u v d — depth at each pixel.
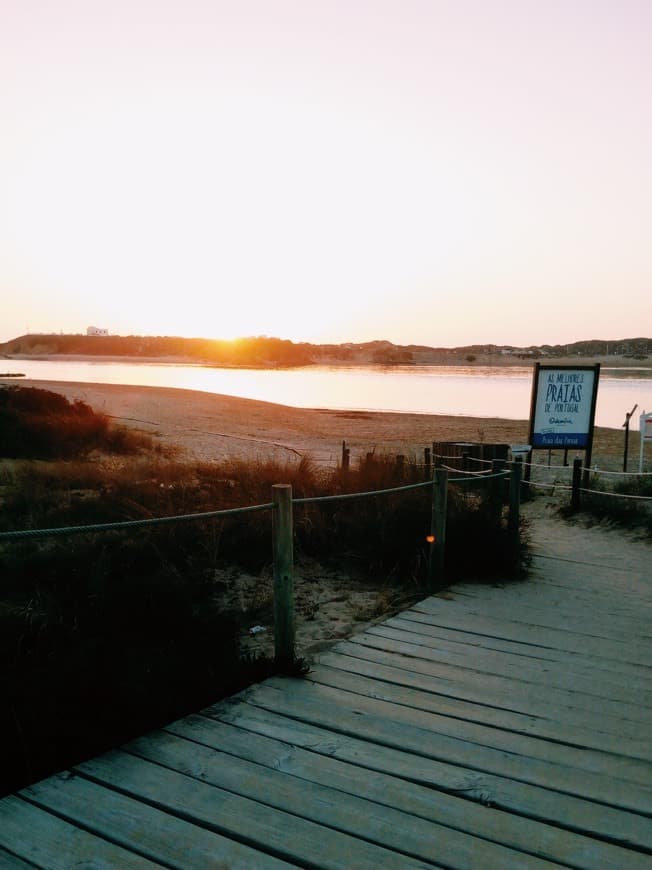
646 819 2.78
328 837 2.64
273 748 3.33
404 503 7.66
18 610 4.94
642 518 9.97
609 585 6.69
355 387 78.56
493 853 2.56
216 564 7.10
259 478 10.16
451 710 3.78
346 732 3.50
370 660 4.56
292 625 4.37
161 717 3.59
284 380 96.75
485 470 12.45
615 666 4.51
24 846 2.58
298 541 7.67
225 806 2.84
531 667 4.46
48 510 8.89
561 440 13.71
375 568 7.13
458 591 6.37
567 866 2.50
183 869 2.46
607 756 3.30
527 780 3.07
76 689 3.56
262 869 2.47
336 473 10.67
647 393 64.44
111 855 2.53
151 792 2.94
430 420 35.31
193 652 4.47
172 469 13.02
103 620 4.98
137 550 6.70
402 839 2.64
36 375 94.94
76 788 2.97
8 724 3.25
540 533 9.53
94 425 19.19
